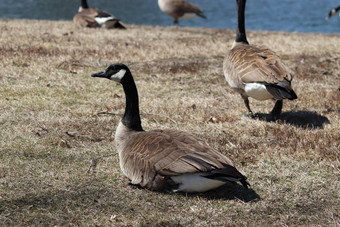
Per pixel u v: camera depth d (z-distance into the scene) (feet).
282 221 20.81
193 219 20.80
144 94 41.75
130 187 23.75
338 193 23.63
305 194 23.53
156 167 21.72
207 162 20.59
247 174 25.90
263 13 168.66
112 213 21.15
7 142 28.99
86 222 20.35
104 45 60.70
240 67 33.78
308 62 54.65
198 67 51.62
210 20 159.43
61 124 32.86
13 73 45.01
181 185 21.89
